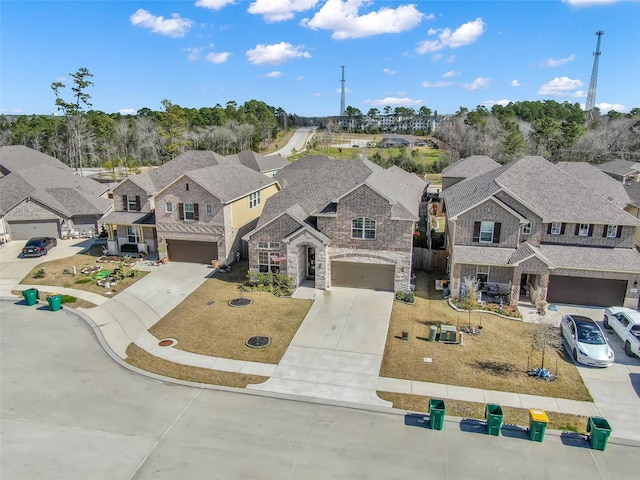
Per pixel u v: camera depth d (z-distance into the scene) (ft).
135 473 50.62
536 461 52.19
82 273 117.19
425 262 116.88
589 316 90.43
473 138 352.08
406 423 59.16
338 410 61.98
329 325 87.04
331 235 102.53
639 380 69.15
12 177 157.99
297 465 51.60
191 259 125.59
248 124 439.22
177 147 341.00
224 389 66.95
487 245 99.09
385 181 117.50
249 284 106.73
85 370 72.49
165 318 90.89
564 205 102.89
